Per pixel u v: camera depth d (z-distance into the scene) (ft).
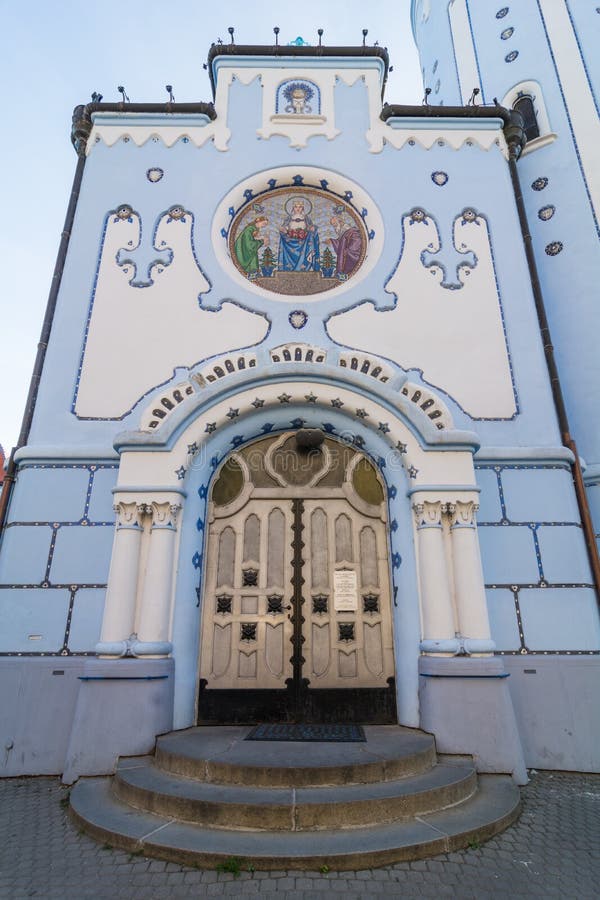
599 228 30.37
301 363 23.20
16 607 21.54
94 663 19.10
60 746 20.08
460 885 12.19
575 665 21.30
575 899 11.73
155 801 15.05
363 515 24.02
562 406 25.36
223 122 30.63
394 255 27.81
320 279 28.17
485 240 28.43
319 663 22.15
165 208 28.48
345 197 29.63
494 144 30.63
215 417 22.81
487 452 23.98
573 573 22.52
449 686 19.13
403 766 16.29
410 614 21.20
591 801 17.08
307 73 32.24
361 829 14.06
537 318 26.91
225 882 12.22
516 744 18.75
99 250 27.53
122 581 20.07
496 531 23.09
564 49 36.04
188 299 26.50
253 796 14.65
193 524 22.25
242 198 29.25
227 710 21.40
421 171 29.84
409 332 26.27
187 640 20.97
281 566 23.35
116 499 21.07
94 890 11.94
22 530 22.47
